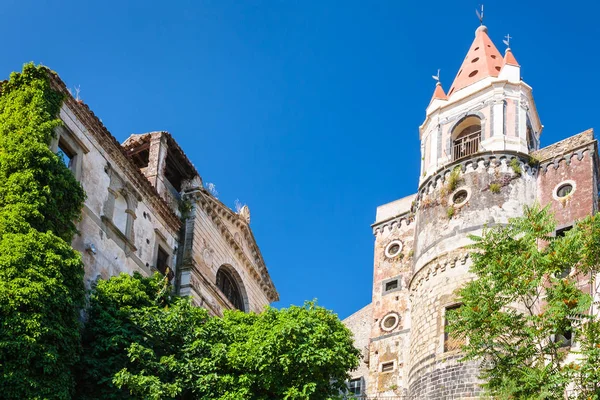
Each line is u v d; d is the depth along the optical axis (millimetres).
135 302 31469
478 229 41875
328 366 30547
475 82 48250
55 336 26156
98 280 32094
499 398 28625
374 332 47812
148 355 29141
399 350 46031
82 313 30266
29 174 28609
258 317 33625
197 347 30453
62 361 26484
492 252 30250
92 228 32906
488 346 29875
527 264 29062
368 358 47781
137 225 36656
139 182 37219
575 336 28359
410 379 41594
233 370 30406
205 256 41469
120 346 29375
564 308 27562
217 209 43531
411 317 44000
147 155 42188
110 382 28188
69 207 30016
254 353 29953
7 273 26000
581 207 41562
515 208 42281
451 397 37812
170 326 30719
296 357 29969
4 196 28297
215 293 41938
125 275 32469
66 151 32406
